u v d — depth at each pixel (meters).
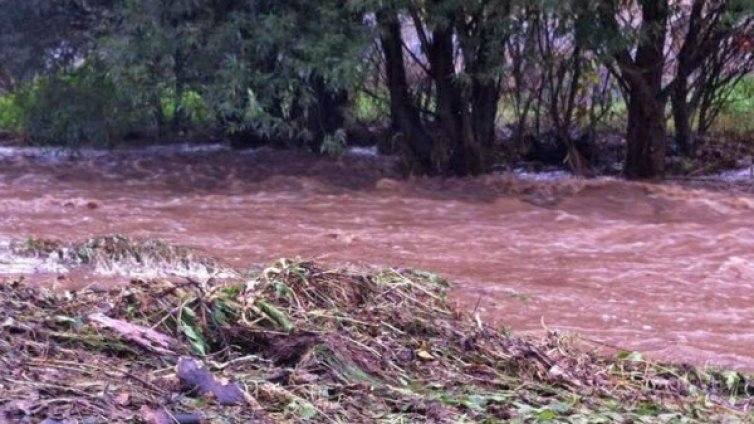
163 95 14.40
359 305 6.52
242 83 13.49
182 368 4.96
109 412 4.45
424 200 12.72
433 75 14.42
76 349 5.28
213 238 10.20
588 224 11.37
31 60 15.49
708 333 7.21
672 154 15.80
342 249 9.80
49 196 12.59
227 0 13.89
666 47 15.24
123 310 5.93
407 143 14.78
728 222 11.49
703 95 15.98
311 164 15.29
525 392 5.61
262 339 5.78
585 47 13.59
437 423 4.98
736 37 15.21
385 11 13.37
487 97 14.52
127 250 8.97
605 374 6.06
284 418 4.80
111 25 14.20
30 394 4.53
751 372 6.34
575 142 15.78
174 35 13.54
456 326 6.41
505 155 15.65
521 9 12.98
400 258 9.45
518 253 9.81
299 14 13.58
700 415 5.52
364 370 5.59
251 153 16.19
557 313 7.64
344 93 15.58
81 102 15.48
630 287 8.52
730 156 15.91
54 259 8.73
